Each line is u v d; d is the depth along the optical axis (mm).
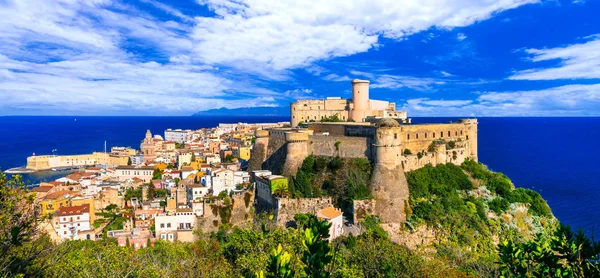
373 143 97500
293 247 54875
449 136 115750
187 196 123000
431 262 69625
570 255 17281
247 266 50312
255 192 112750
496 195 104188
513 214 97625
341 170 102188
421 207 93250
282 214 96188
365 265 56875
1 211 29516
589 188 167125
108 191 140750
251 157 135625
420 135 108688
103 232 107625
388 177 94125
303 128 129125
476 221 91438
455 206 94750
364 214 92438
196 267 57656
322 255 14312
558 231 18219
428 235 88938
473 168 111250
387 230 90625
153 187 148250
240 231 87188
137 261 49656
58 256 39281
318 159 107875
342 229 87875
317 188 102000
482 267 67125
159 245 81188
